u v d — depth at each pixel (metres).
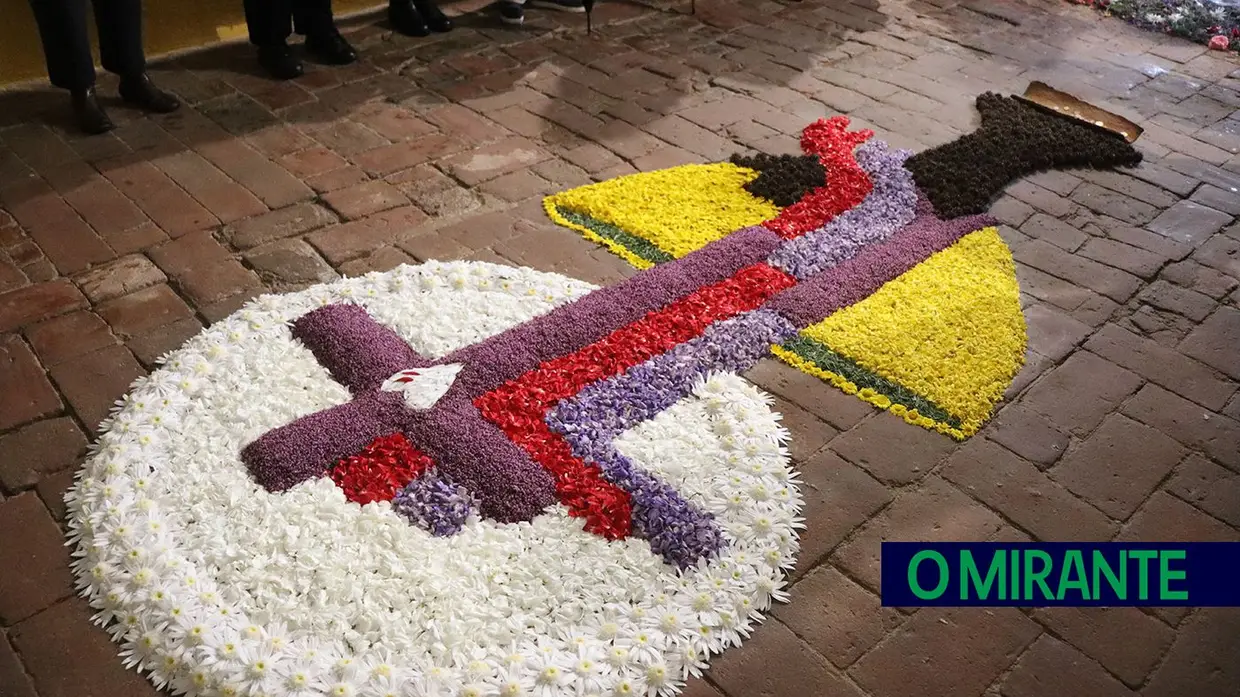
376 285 3.55
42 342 3.26
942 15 6.39
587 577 2.51
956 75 5.55
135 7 4.54
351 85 5.13
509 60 5.52
